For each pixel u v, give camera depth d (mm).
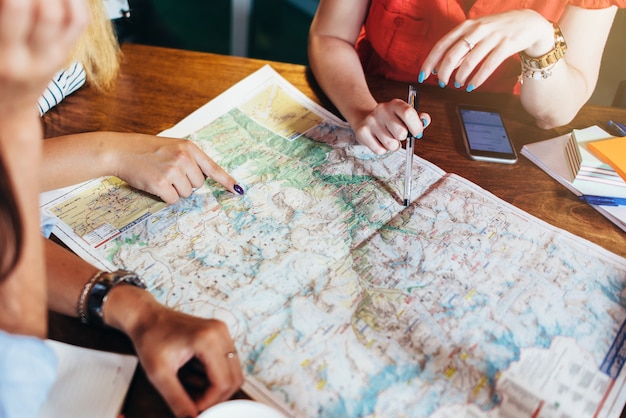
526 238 722
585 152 805
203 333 554
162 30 2137
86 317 601
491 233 726
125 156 770
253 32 2121
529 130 902
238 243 702
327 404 541
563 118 898
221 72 991
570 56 1005
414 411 538
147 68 987
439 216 747
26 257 486
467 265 681
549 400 553
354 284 653
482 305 635
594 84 1026
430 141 872
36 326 519
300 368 568
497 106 948
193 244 701
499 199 778
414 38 1102
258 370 566
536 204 775
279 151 847
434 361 579
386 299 637
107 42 924
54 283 608
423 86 985
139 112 902
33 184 486
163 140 791
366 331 603
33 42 395
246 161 827
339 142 868
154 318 580
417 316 620
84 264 636
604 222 752
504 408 544
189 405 519
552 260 694
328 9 1062
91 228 721
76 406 522
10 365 446
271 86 971
